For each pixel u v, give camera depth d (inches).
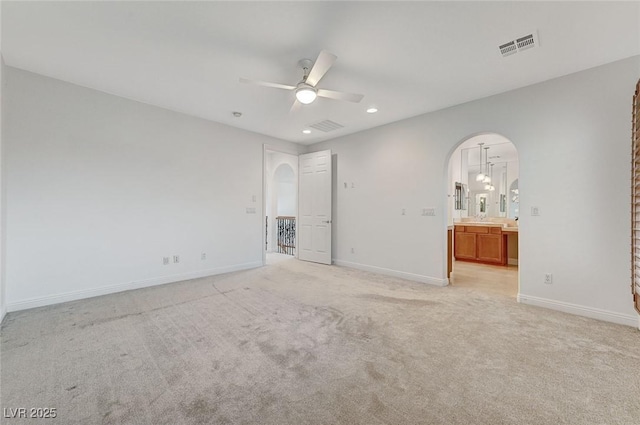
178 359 73.9
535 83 116.0
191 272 159.3
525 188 119.0
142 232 140.3
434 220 149.4
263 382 64.5
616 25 79.4
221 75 110.8
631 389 61.8
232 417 53.6
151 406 56.5
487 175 236.5
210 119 164.7
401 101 134.7
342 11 74.2
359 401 58.2
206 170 165.2
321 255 206.8
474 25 79.7
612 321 99.4
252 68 105.3
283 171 297.4
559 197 110.8
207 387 62.6
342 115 155.4
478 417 53.6
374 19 77.4
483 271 185.3
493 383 64.2
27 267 109.0
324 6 72.3
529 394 60.3
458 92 124.7
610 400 58.4
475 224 223.1
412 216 158.6
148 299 122.3
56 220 115.6
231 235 178.5
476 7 72.5
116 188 131.6
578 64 101.3
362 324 96.9
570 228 108.6
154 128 143.4
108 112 128.6
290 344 82.4
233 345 81.6
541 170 114.9
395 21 78.1
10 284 105.3
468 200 245.3
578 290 106.7
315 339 85.6
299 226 224.1
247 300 122.0
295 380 65.2
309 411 55.3
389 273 169.3
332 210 206.1
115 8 73.5
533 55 95.2
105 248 128.7
